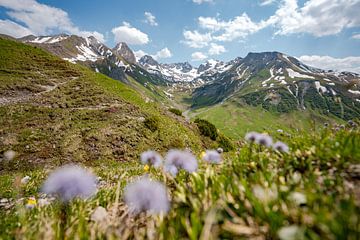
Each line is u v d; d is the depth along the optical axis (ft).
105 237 7.36
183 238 6.61
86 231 7.30
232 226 6.22
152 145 98.17
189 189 9.16
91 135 93.56
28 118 109.40
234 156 13.55
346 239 4.90
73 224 7.83
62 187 6.25
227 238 6.27
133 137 97.71
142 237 7.34
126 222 8.43
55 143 87.35
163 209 6.43
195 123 136.87
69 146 85.92
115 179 28.76
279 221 5.77
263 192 7.18
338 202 6.13
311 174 8.17
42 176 41.34
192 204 7.86
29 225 9.03
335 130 14.70
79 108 126.72
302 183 7.67
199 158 13.66
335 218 5.31
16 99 135.44
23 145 84.64
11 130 95.55
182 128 120.47
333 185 7.25
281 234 5.26
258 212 6.27
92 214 9.33
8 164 72.84
